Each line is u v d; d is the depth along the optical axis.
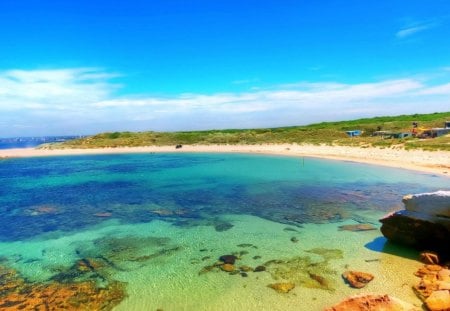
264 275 13.01
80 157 73.62
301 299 11.12
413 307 9.62
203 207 24.16
